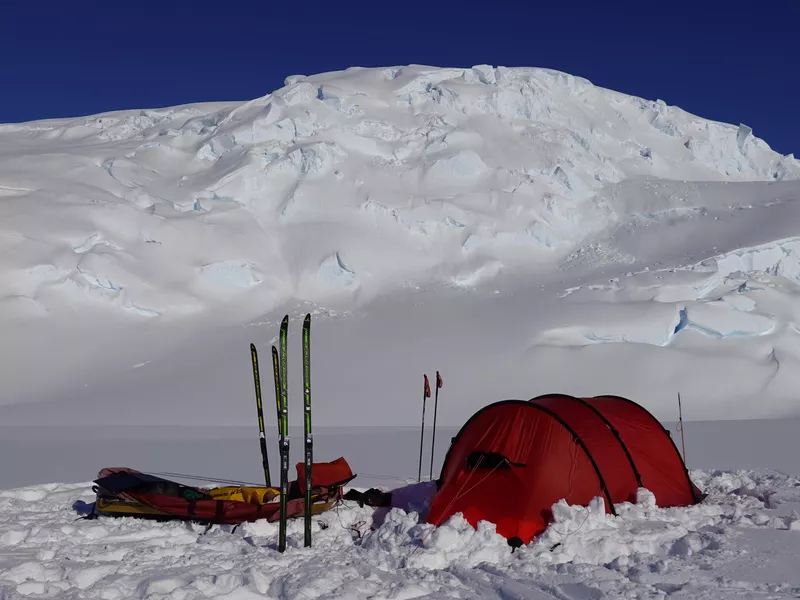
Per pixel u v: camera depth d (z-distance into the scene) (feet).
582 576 21.53
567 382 122.11
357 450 66.13
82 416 109.50
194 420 107.96
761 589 19.56
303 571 21.98
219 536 27.25
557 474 28.58
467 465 29.58
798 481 37.50
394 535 26.22
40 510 32.48
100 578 21.48
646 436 33.47
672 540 25.25
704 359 125.90
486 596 20.40
